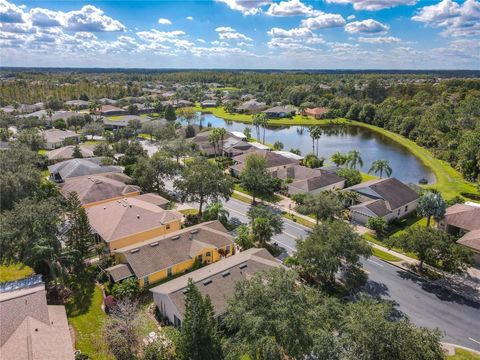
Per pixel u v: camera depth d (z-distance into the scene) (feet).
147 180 225.76
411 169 327.67
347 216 203.21
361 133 508.53
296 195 215.51
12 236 121.49
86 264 144.77
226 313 108.88
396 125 495.82
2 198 163.63
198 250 144.46
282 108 633.20
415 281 139.44
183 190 190.90
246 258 133.90
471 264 133.90
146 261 134.41
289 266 139.74
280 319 82.79
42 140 330.75
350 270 127.34
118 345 99.35
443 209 170.81
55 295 123.75
